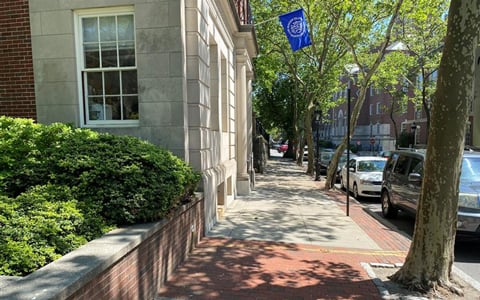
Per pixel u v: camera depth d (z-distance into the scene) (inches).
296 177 767.7
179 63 248.7
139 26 250.8
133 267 142.3
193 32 263.3
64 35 258.1
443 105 166.7
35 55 262.1
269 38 804.0
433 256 175.9
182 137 251.1
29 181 176.2
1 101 270.2
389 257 234.5
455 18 160.6
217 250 236.2
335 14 589.3
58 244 127.4
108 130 257.6
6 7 265.4
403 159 355.9
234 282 184.7
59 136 199.5
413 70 1088.2
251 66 593.3
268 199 460.4
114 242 135.6
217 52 350.6
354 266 214.7
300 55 907.4
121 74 262.2
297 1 643.5
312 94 828.6
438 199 172.6
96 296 113.7
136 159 182.1
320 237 281.7
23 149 187.9
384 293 173.3
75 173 173.9
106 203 162.2
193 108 265.6
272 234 286.0
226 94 419.2
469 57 159.8
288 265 212.8
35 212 141.4
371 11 546.6
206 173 287.6
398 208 350.3
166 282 181.8
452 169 170.1
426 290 173.8
